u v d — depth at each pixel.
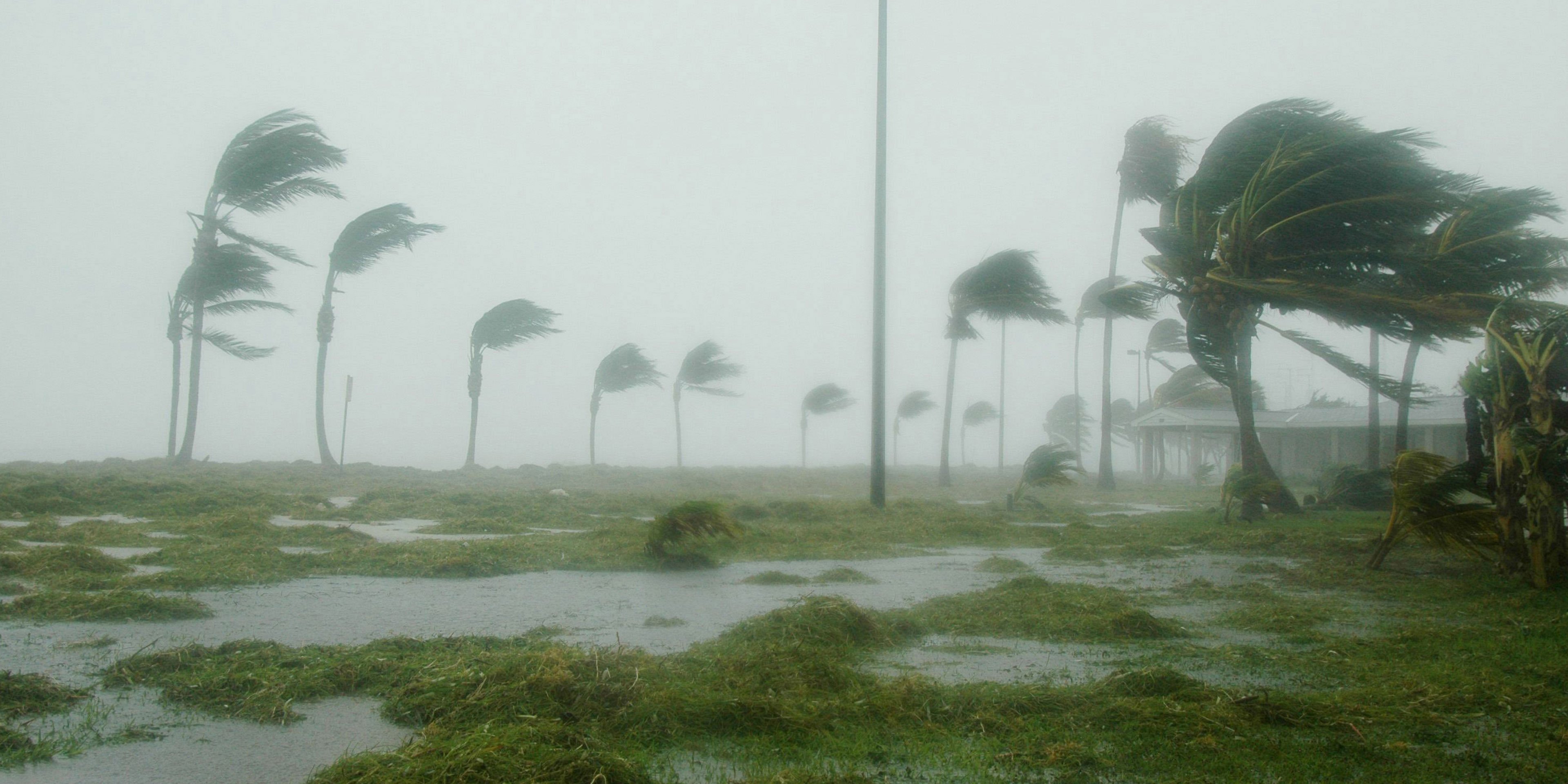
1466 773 3.95
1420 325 17.08
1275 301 17.94
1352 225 17.73
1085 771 3.98
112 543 11.47
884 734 4.50
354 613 7.61
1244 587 9.62
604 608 8.02
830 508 19.25
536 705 4.61
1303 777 3.90
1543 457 9.27
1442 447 36.25
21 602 7.30
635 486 31.17
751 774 3.96
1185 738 4.38
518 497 20.95
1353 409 42.06
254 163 27.59
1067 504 25.28
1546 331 9.55
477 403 37.69
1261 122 17.77
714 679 5.30
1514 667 5.83
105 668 5.59
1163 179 31.64
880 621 7.04
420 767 3.69
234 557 10.20
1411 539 13.30
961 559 12.05
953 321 35.38
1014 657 6.28
